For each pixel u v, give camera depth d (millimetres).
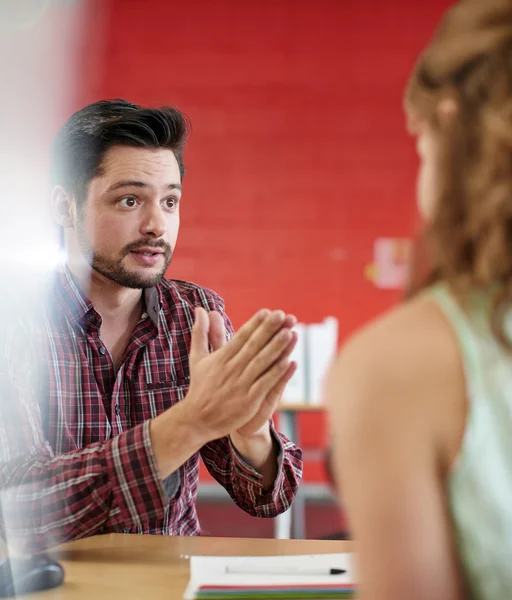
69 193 1414
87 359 1399
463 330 527
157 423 1074
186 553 1069
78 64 4223
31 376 1309
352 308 4141
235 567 932
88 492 1071
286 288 4180
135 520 1076
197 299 1576
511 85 527
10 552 997
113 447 1078
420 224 601
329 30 4160
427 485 504
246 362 1025
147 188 1380
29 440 1199
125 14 4246
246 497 1268
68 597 898
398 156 4121
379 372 520
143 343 1450
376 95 4133
